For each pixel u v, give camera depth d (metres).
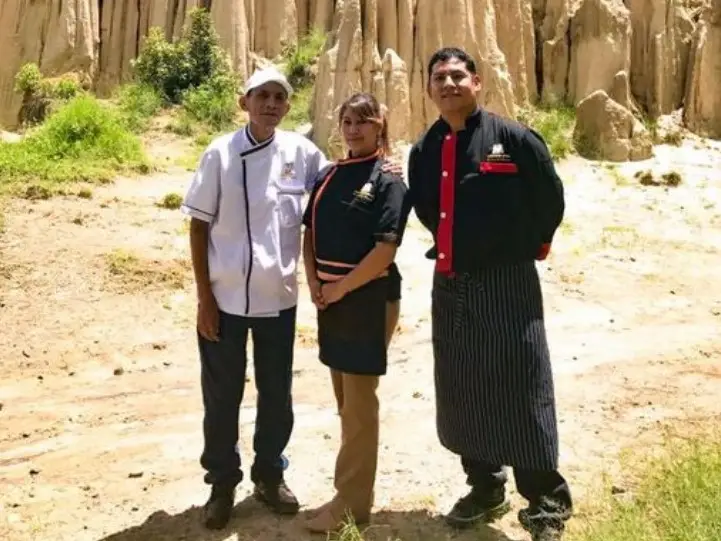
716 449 4.89
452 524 4.49
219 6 18.81
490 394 4.20
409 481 5.04
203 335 4.51
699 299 8.94
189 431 5.98
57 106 17.69
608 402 6.29
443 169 4.21
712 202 12.66
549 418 4.21
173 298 8.68
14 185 11.60
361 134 4.19
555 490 4.28
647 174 13.56
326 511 4.46
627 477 4.95
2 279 8.72
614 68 17.00
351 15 15.12
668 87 17.47
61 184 11.92
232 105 17.14
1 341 7.61
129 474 5.27
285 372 4.59
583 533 4.10
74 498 4.97
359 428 4.34
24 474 5.32
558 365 7.12
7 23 19.52
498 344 4.16
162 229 10.41
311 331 7.97
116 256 9.28
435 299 4.41
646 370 6.99
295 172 4.54
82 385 6.88
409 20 15.59
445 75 4.11
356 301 4.20
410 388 6.68
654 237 11.03
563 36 17.66
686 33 17.89
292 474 5.20
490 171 4.11
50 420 6.18
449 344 4.32
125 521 4.68
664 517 4.06
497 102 15.64
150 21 19.67
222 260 4.43
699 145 16.22
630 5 17.72
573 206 12.37
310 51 17.89
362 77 14.99
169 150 15.24
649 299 8.91
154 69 17.92
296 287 4.61
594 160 14.90
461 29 15.62
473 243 4.14
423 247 10.51
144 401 6.55
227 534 4.47
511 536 4.42
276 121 4.41
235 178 4.39
